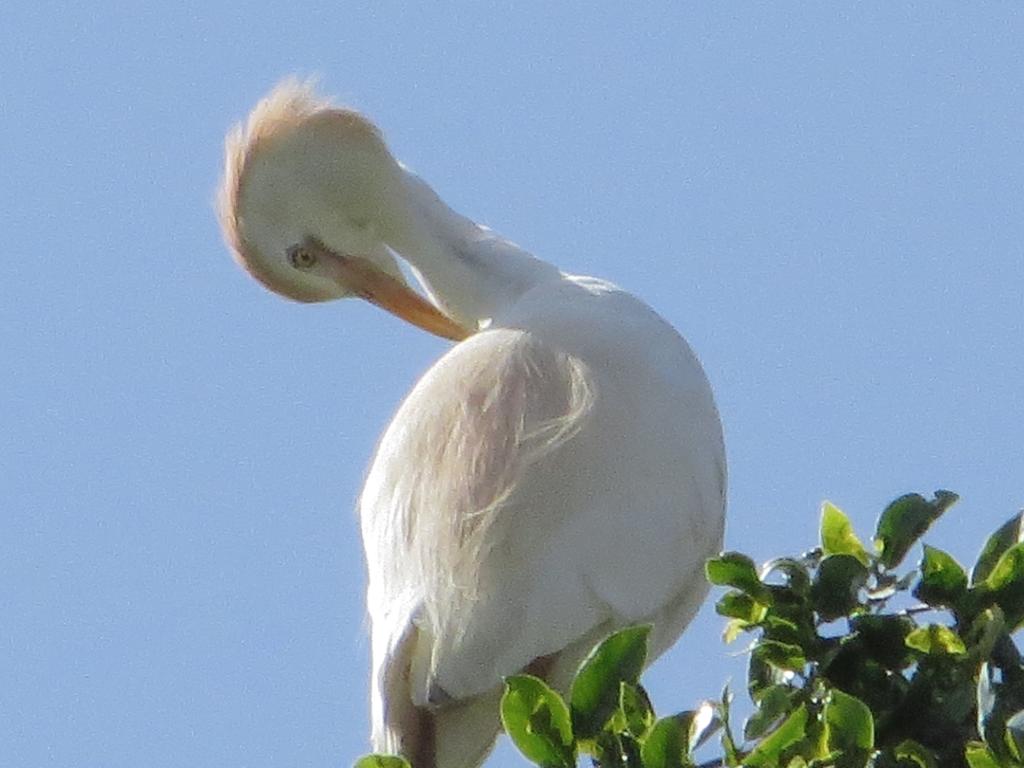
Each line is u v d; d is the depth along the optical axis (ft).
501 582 38.22
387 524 40.34
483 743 37.91
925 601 29.63
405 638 37.99
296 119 51.26
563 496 39.60
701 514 41.70
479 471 39.81
